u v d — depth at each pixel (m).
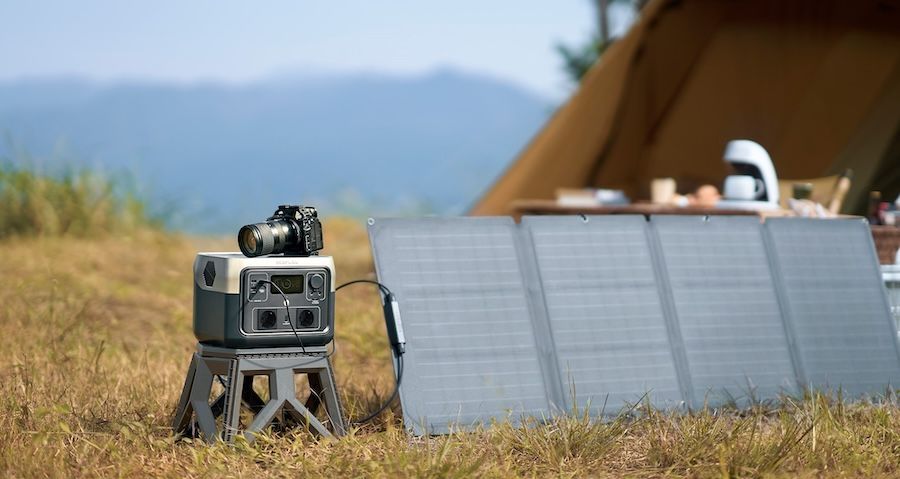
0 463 4.61
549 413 5.55
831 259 6.62
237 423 4.95
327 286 5.14
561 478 4.55
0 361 6.94
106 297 9.70
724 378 6.03
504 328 5.73
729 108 12.16
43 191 14.92
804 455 4.87
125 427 5.09
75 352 7.04
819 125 11.40
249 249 5.07
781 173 11.52
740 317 6.22
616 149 12.55
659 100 12.40
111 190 15.52
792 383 6.14
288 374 5.05
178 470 4.66
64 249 12.74
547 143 12.23
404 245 5.76
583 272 6.02
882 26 10.95
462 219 5.92
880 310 6.59
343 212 20.09
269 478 4.55
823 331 6.38
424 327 5.60
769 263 6.44
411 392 5.45
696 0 11.75
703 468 4.72
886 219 8.00
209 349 5.11
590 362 5.80
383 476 4.46
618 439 5.18
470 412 5.47
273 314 5.01
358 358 7.61
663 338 6.00
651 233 6.25
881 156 10.65
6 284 9.75
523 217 6.06
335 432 5.12
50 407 5.51
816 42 11.50
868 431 5.32
